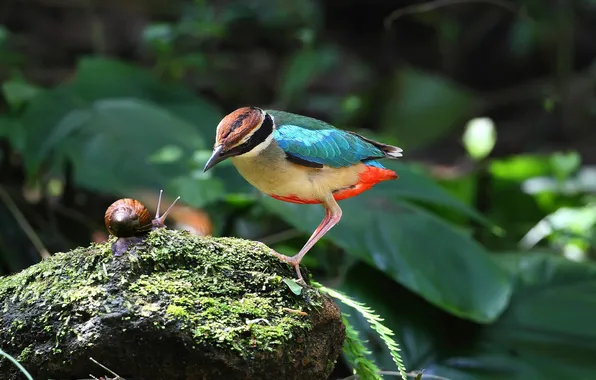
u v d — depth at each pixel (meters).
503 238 12.96
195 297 4.84
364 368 6.05
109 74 12.45
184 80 17.25
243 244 5.41
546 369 8.01
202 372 4.66
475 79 24.28
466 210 9.88
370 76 21.25
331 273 10.09
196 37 15.22
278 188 5.80
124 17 18.31
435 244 8.70
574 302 8.84
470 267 8.58
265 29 18.50
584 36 22.88
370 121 19.89
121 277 4.87
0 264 9.96
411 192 9.76
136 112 11.04
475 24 23.62
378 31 23.45
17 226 10.29
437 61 23.91
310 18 19.17
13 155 12.80
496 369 8.04
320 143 5.74
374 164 6.08
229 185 10.49
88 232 11.67
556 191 13.89
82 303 4.75
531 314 8.70
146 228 5.13
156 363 4.66
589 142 21.00
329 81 20.27
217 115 13.04
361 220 8.77
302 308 5.11
